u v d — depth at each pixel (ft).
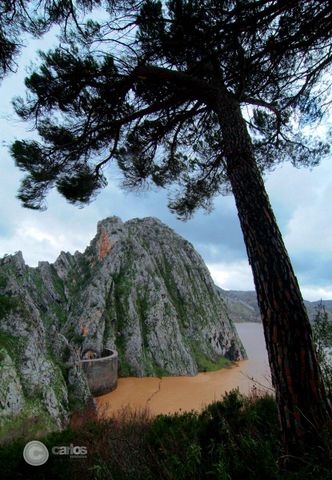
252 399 21.31
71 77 17.88
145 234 352.49
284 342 11.52
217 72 18.60
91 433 19.84
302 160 28.45
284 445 10.83
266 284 12.63
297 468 9.82
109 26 16.39
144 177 27.04
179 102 20.31
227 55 18.10
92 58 17.72
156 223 384.68
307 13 15.90
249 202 14.43
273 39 17.31
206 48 16.81
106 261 271.90
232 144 16.12
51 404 67.21
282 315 11.85
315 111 23.31
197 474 9.50
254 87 21.15
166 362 192.03
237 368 211.41
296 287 12.37
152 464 12.37
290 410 10.84
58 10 15.55
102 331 201.67
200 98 19.30
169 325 219.00
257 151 28.04
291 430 10.66
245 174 15.11
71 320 217.36
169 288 290.15
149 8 16.12
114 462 13.71
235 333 289.12
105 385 136.67
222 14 16.65
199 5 16.31
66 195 22.41
